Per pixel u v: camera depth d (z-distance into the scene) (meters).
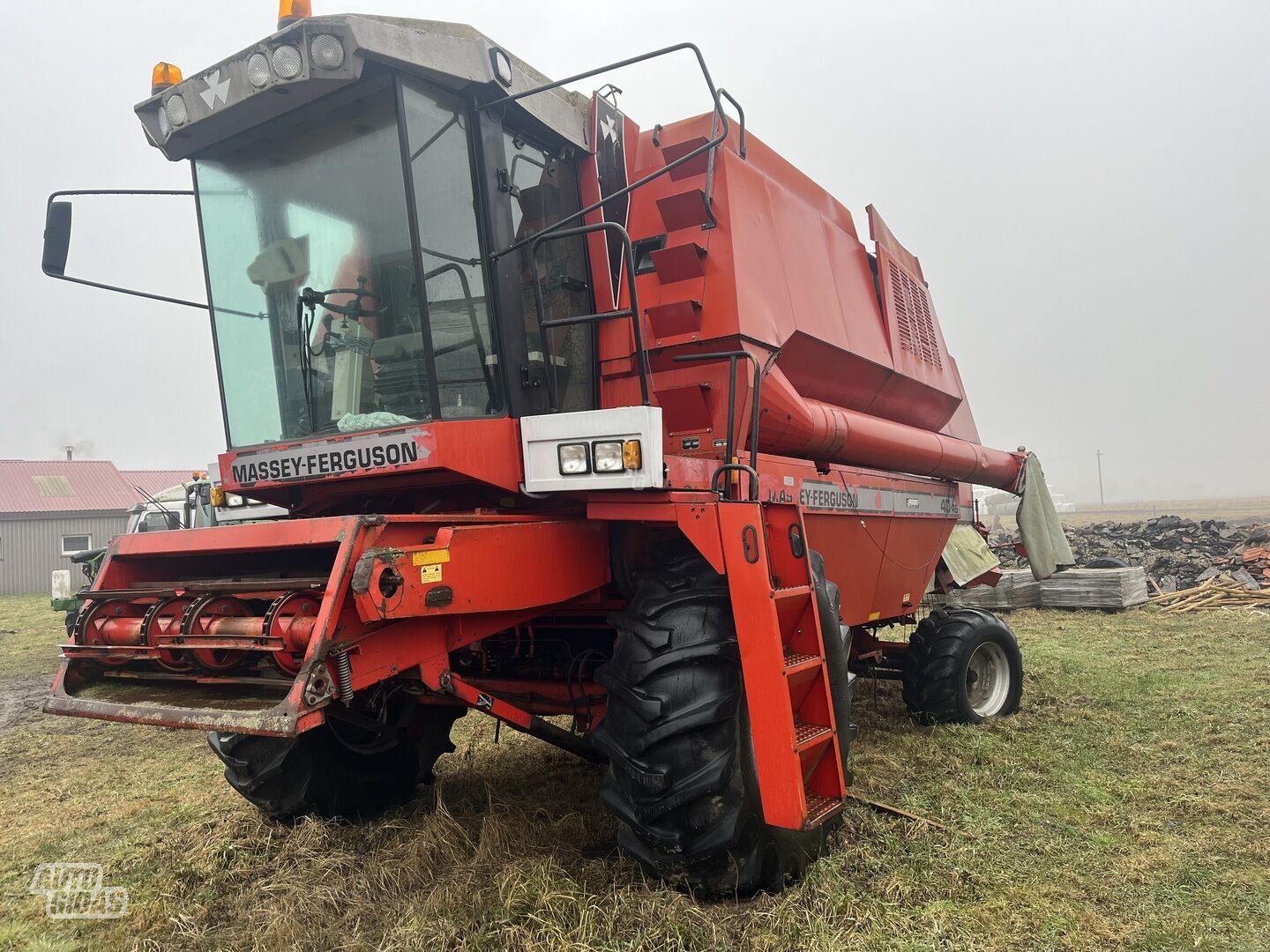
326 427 3.57
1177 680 6.57
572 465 3.14
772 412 4.04
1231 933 2.84
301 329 3.60
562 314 3.87
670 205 3.89
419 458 3.13
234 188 3.75
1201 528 15.61
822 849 3.35
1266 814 3.81
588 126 4.11
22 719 7.55
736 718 2.94
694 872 2.95
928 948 2.73
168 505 13.98
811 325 4.55
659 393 3.80
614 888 3.02
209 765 5.50
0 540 27.48
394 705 4.05
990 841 3.58
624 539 3.67
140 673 3.06
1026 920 2.92
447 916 2.92
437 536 2.80
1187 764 4.55
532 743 5.23
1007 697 5.89
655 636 3.03
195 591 2.98
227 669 2.88
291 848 3.60
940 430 6.95
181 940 2.99
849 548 5.00
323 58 3.07
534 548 3.19
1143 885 3.19
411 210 3.22
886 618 5.80
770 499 3.88
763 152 4.73
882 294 5.83
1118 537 16.25
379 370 3.41
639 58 3.16
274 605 2.65
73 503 30.08
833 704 3.40
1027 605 11.43
